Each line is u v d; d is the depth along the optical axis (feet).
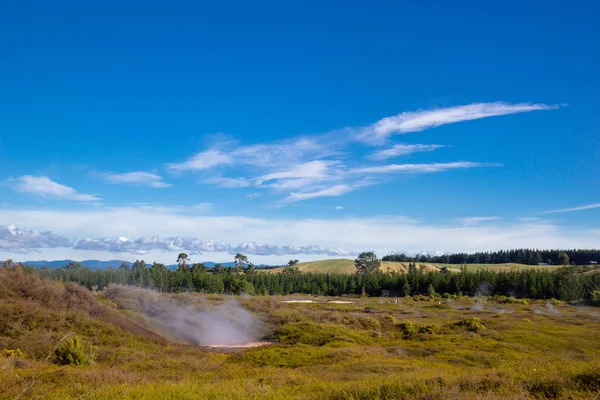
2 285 87.35
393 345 95.50
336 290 363.15
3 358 51.42
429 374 43.88
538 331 109.50
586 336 102.37
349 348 83.35
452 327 117.80
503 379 34.53
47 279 104.63
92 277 283.59
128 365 61.11
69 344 60.13
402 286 342.85
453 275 340.18
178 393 34.94
